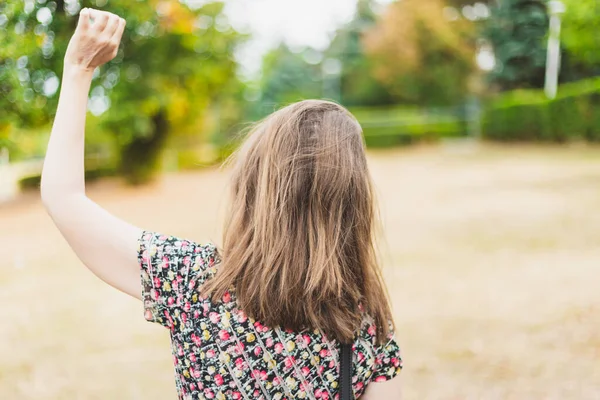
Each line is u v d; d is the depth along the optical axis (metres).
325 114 1.09
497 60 29.20
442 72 31.58
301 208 1.02
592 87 20.17
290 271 0.99
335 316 1.00
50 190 1.02
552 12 12.36
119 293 6.08
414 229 8.91
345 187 1.03
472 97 32.09
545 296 5.34
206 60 14.18
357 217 1.06
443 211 10.35
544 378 3.70
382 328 1.07
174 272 1.01
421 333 4.58
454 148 24.28
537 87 28.56
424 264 6.75
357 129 1.11
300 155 1.03
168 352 4.40
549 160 16.89
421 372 3.87
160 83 12.84
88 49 1.06
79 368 4.10
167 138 15.81
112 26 1.06
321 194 1.02
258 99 40.88
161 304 1.01
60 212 1.01
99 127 13.16
